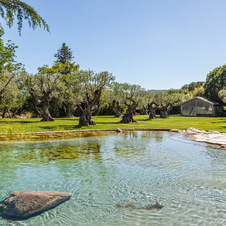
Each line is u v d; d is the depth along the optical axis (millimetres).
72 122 27688
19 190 5449
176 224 3836
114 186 5730
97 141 13070
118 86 50938
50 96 36156
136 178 6355
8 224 3844
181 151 10078
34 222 3922
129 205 4621
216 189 5457
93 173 6820
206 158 8703
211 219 3990
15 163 7992
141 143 12336
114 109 44438
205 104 47250
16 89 31859
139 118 39781
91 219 4039
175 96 58562
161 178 6344
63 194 5020
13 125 22234
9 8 7102
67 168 7379
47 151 10102
